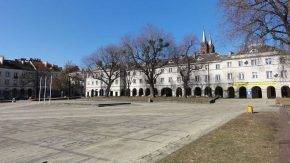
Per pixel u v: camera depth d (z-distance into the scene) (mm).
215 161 7664
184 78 64250
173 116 22328
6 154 9867
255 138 10422
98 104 41562
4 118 23047
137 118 21156
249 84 72688
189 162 7742
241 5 18672
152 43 58312
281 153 7020
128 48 59688
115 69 72938
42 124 18141
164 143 11180
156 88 90562
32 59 112625
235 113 23500
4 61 97562
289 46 19281
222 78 77438
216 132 12305
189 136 12453
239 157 7902
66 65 95188
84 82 107250
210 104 44000
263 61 70625
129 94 96500
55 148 10719
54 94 103062
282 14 17469
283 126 12648
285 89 67812
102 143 11523
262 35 18750
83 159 9078
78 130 15125
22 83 99375
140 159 8852
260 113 20656
